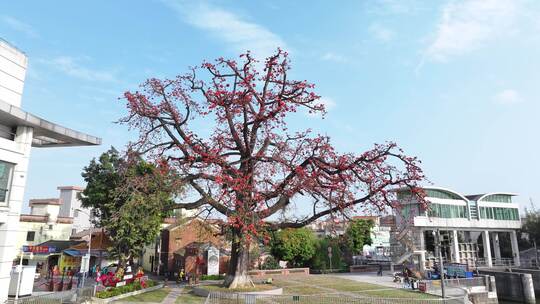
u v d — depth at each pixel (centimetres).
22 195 2105
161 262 4950
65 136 2405
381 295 2655
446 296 2614
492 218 5866
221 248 4312
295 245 4822
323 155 2478
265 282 3044
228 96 2400
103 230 3534
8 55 2131
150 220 2989
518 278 4316
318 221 2636
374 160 2423
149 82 2705
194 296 2534
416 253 4756
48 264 4219
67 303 2070
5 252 1994
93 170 3419
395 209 2477
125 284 2686
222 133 2612
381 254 6819
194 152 2517
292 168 2427
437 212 5222
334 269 5078
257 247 4369
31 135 2178
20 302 1966
